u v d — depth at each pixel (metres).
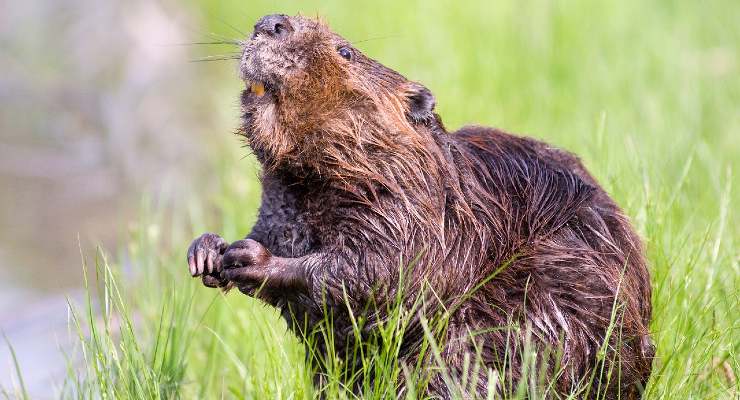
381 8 21.55
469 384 8.06
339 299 8.19
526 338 7.66
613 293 8.26
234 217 12.86
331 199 8.32
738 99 15.76
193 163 17.56
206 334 10.86
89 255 14.23
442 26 19.81
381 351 8.27
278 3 23.98
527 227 8.52
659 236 9.55
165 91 21.72
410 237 8.20
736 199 11.60
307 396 8.13
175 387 9.00
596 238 8.51
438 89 16.33
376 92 8.52
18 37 24.28
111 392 8.16
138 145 18.59
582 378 8.08
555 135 14.41
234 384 10.07
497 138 9.20
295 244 8.56
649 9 19.75
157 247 12.50
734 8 19.39
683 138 13.76
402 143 8.38
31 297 13.08
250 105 8.66
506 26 18.95
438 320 8.13
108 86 22.08
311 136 8.38
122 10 25.97
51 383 10.74
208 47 24.59
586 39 18.16
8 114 20.30
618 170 10.97
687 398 8.26
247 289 8.34
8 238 14.73
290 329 8.84
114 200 16.09
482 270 8.33
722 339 8.60
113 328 11.42
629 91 16.23
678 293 9.15
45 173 17.23
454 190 8.41
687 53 17.83
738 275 9.41
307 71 8.45
